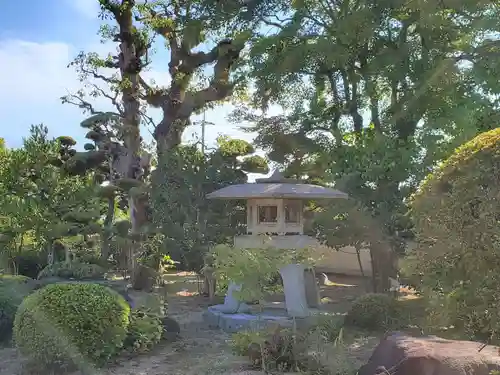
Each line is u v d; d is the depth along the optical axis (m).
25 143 11.73
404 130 11.20
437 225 4.04
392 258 9.74
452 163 4.05
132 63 13.59
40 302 5.43
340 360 5.46
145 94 14.08
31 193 11.44
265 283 6.55
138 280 10.91
